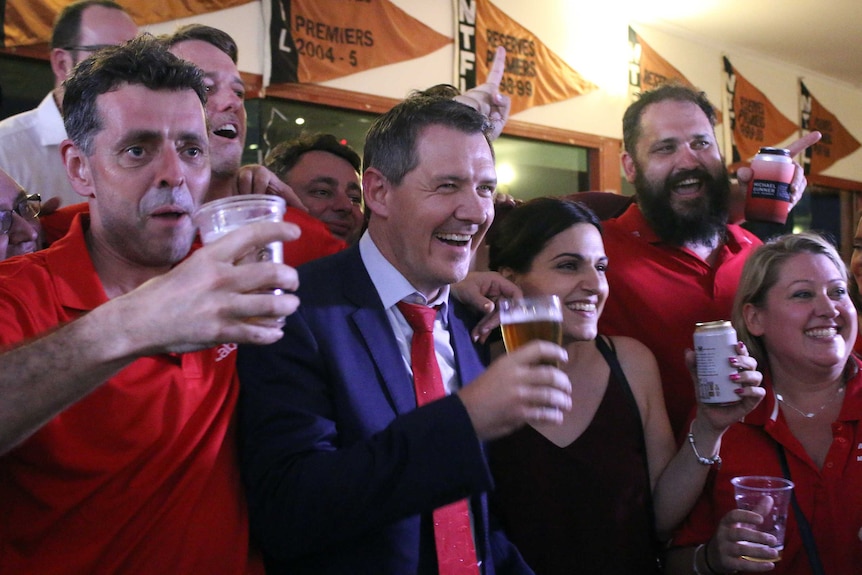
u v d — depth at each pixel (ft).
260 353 4.35
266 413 4.15
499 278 5.47
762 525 5.09
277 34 16.88
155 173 3.97
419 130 4.52
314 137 9.39
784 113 30.66
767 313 6.14
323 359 4.36
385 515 3.69
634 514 5.41
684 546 5.73
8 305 3.71
